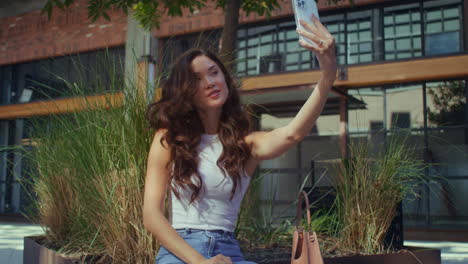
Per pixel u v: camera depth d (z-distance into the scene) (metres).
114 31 8.52
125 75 2.56
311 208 3.17
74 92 2.61
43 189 3.04
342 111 7.11
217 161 1.58
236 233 2.76
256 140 1.70
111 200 2.12
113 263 2.09
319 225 3.00
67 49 9.01
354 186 2.83
